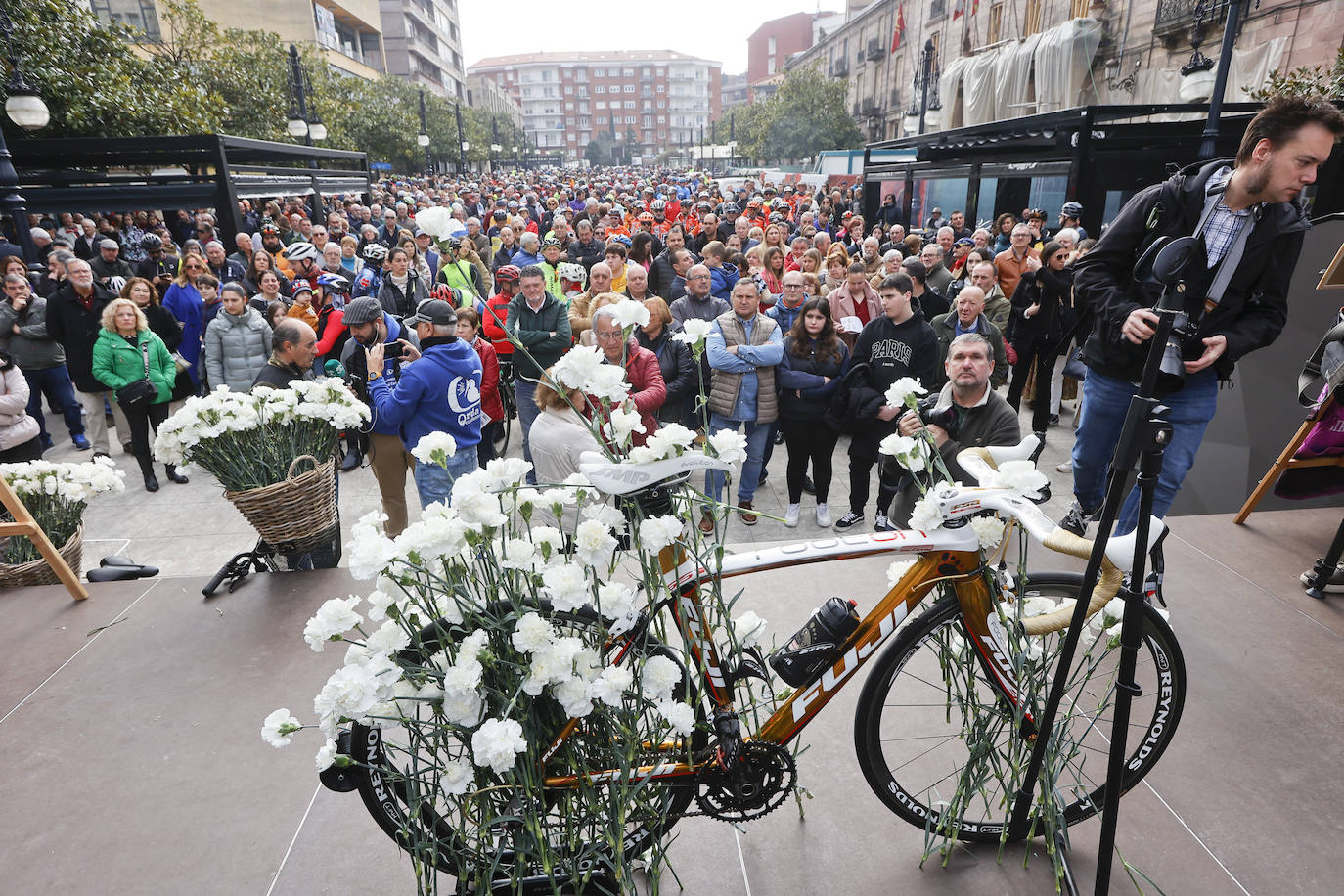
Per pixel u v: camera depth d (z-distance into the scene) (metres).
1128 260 2.52
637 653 1.77
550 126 164.75
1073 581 2.03
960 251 9.27
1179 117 16.42
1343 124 2.04
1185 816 2.15
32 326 6.79
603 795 1.79
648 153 166.00
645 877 2.01
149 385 5.90
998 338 5.61
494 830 1.76
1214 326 2.39
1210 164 2.32
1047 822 1.96
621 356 4.52
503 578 1.69
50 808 2.29
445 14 85.75
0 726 2.64
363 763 1.69
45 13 11.26
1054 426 7.18
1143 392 1.49
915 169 13.63
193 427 3.04
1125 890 1.95
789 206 18.30
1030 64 21.05
